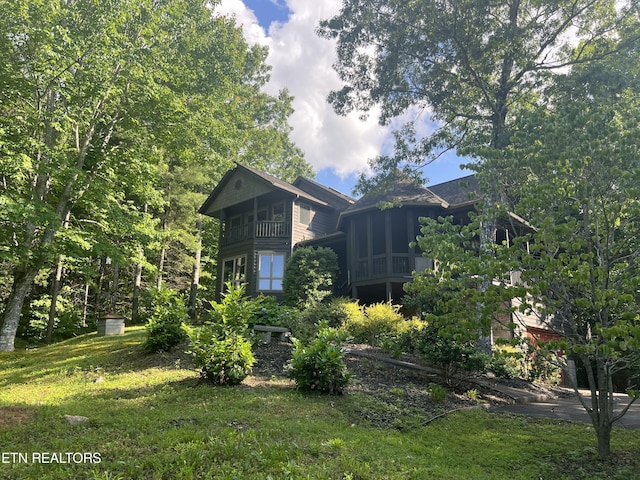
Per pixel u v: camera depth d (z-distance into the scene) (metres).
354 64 16.14
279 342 12.19
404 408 7.82
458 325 6.30
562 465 5.44
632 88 12.19
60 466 4.04
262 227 23.62
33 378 9.91
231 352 8.39
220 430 5.39
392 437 6.02
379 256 19.50
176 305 12.21
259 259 23.22
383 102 16.03
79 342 16.81
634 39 13.27
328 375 8.00
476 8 13.85
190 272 28.88
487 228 12.84
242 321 8.92
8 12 12.80
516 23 14.70
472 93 16.34
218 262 25.83
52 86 14.37
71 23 13.95
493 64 15.11
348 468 4.39
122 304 27.14
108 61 13.50
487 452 5.86
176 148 17.89
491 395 10.09
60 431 5.21
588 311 5.67
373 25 15.29
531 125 6.56
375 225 21.20
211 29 18.31
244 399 7.22
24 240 15.12
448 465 5.20
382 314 14.19
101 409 6.53
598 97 11.35
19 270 15.95
